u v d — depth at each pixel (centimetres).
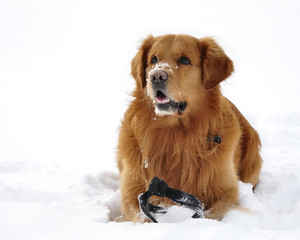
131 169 226
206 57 223
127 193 225
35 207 220
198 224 196
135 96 228
